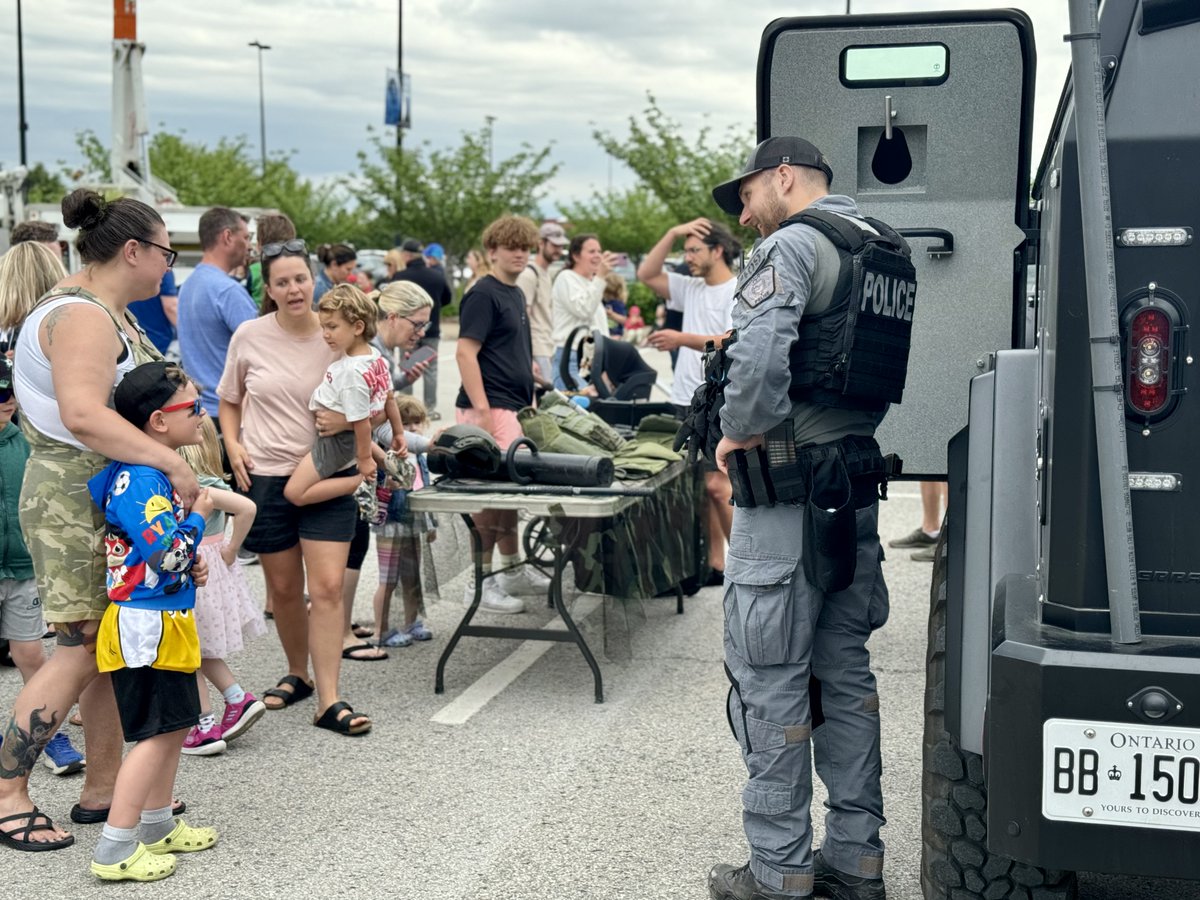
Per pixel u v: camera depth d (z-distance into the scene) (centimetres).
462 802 425
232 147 4281
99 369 356
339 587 495
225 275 633
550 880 367
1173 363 240
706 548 712
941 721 309
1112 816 243
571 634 530
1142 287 241
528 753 470
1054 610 253
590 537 531
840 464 315
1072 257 245
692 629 649
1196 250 238
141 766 364
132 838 366
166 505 353
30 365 364
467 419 634
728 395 307
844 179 430
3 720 496
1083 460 246
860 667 344
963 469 304
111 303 374
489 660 589
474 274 1375
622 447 598
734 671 334
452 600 684
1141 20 240
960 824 303
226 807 421
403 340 611
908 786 439
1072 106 243
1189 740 238
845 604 338
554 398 600
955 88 421
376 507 514
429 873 371
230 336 625
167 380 357
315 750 474
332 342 482
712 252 691
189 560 357
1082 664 240
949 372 436
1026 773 246
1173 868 242
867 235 316
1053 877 299
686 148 3034
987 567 291
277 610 520
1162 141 238
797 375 314
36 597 452
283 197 4194
